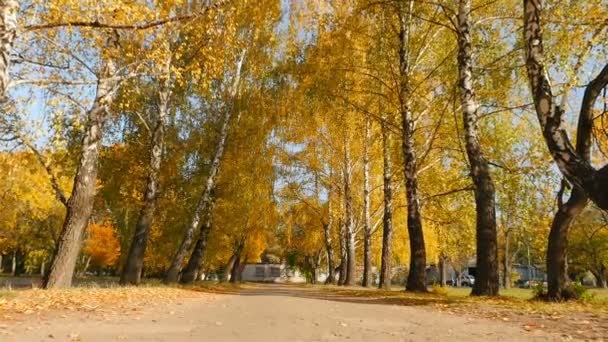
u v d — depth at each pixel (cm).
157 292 1427
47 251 4844
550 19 1334
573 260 5825
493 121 1991
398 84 1836
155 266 3641
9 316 748
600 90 1111
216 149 2256
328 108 2002
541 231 2291
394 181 2514
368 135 2927
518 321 816
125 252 2681
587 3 1325
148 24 955
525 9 829
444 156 2203
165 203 2411
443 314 948
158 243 2762
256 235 3509
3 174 1537
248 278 8888
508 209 2284
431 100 1936
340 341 607
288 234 3953
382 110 1953
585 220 3941
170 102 2105
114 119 2008
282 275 8950
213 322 780
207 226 2431
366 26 1791
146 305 1030
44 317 758
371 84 1920
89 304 948
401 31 1805
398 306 1159
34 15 996
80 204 1316
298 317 882
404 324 789
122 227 2705
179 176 2380
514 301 1193
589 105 1112
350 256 3369
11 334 599
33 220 3547
